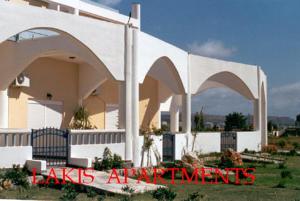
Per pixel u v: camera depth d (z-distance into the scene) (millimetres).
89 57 16484
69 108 21406
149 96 27438
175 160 19406
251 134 27328
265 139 29453
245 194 11977
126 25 16688
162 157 19625
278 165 20609
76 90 21734
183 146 21484
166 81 22906
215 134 24516
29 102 19609
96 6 24531
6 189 11516
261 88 28922
